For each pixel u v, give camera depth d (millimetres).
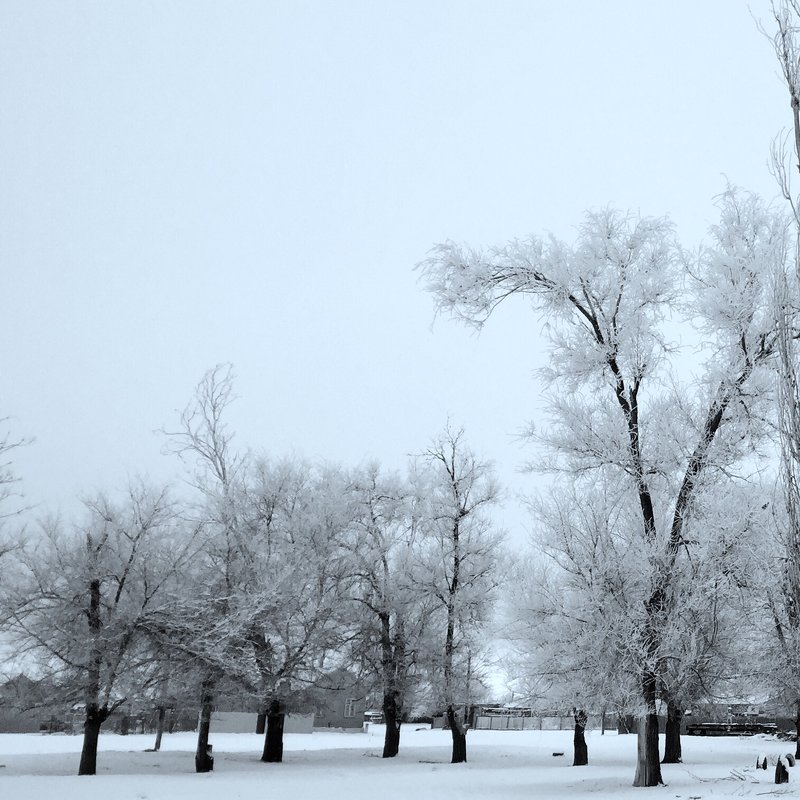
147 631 22188
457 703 26469
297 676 25984
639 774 16438
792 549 13125
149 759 25953
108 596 23172
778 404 10906
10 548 22078
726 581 16078
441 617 28703
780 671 17906
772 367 15789
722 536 16312
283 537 27406
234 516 25969
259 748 33219
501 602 26484
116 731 40531
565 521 17328
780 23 9969
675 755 21562
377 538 29109
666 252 18297
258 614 24484
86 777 19391
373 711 51906
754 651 18719
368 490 29828
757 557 15695
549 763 25594
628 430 17625
